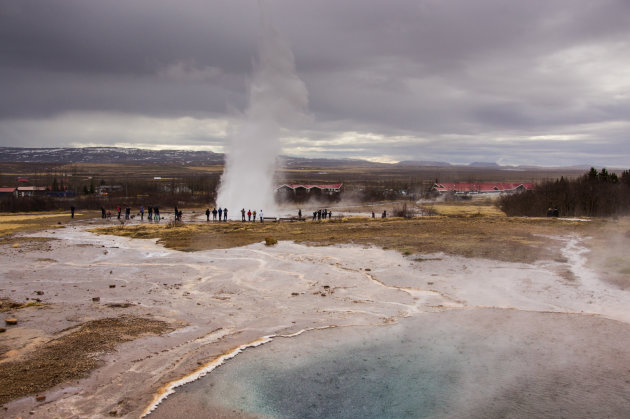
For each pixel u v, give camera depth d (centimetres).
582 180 5819
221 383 960
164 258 2338
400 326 1316
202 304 1537
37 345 1147
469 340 1202
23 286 1769
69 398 878
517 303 1520
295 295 1650
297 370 1027
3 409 829
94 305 1512
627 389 931
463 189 9606
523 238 2772
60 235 3222
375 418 820
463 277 1859
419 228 3378
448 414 831
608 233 2967
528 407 859
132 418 817
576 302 1515
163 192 8888
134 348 1139
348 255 2366
